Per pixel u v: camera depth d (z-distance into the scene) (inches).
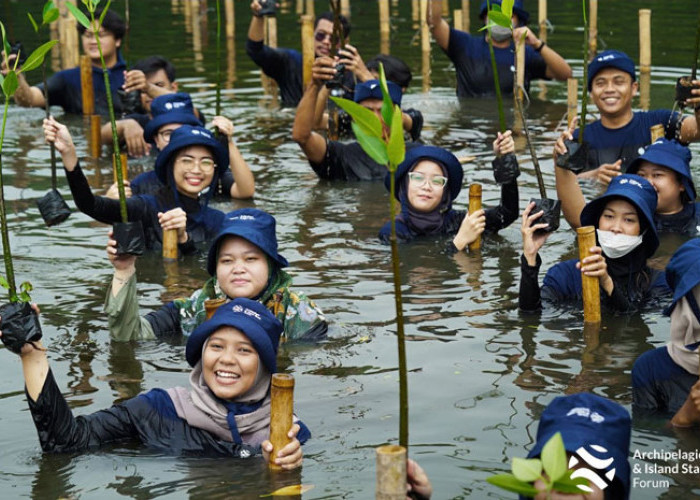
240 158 531.2
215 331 273.6
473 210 440.8
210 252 350.6
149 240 452.4
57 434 267.0
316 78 544.4
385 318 362.9
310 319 347.6
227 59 882.1
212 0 1126.4
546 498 173.2
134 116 632.4
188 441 270.4
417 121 598.5
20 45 581.3
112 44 723.4
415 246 447.2
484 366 319.9
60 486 249.8
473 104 734.5
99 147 616.4
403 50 908.6
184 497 242.5
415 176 458.9
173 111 548.4
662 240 444.8
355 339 343.9
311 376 315.9
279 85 753.6
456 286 395.5
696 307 283.7
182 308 356.8
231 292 346.9
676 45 879.7
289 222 489.1
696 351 286.5
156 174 476.1
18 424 285.9
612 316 360.8
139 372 321.7
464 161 584.1
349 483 247.9
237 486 247.9
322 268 419.5
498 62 751.1
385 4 956.0
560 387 303.9
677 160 451.8
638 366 295.0
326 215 501.0
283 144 643.5
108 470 257.6
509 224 458.3
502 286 395.2
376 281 402.6
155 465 260.2
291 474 253.8
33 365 267.1
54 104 731.4
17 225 483.5
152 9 1096.2
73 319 366.6
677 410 286.7
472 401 294.7
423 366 320.8
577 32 938.1
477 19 987.9
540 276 403.9
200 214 464.1
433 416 285.1
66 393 305.4
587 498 190.5
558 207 362.0
